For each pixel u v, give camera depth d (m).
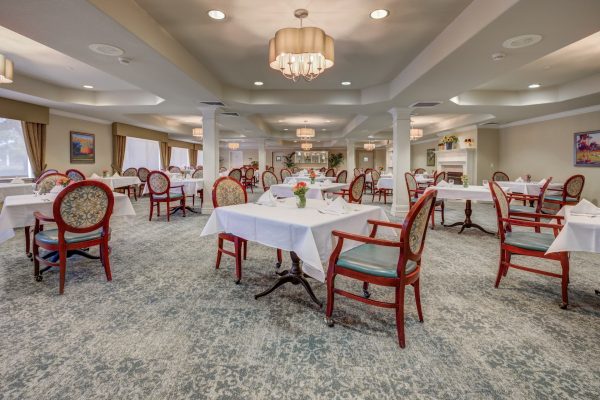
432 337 1.90
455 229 5.10
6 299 2.38
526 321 2.08
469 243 4.19
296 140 15.79
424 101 6.01
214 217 2.73
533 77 5.54
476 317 2.14
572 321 2.08
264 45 4.07
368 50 4.22
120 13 2.75
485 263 3.32
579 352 1.74
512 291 2.57
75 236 2.59
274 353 1.73
